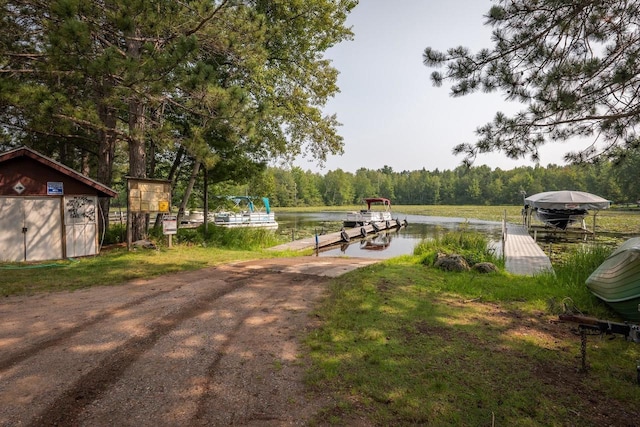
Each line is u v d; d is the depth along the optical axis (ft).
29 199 31.45
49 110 27.35
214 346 13.66
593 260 28.30
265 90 47.60
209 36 37.58
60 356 12.52
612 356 13.56
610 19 15.56
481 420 9.34
